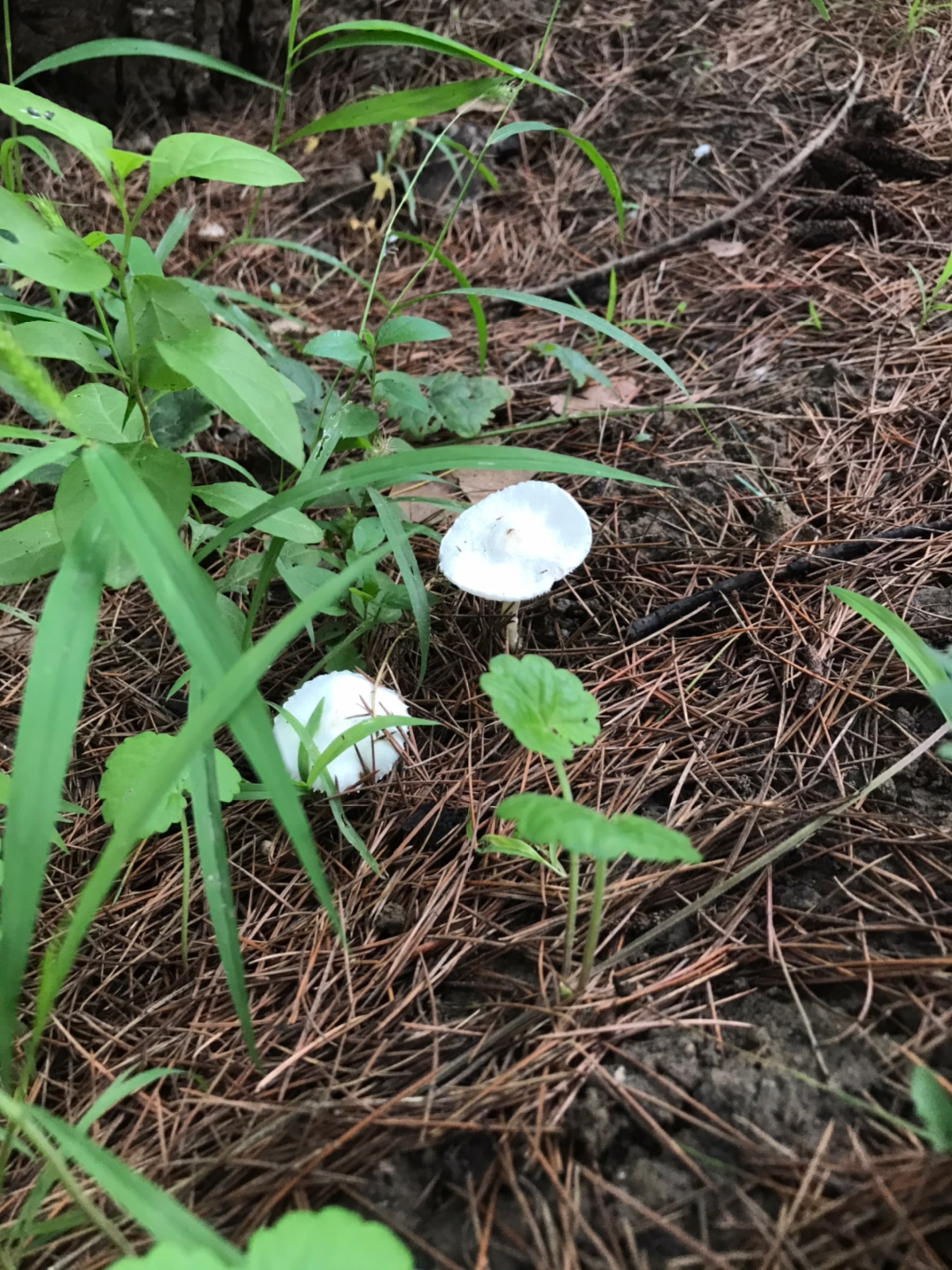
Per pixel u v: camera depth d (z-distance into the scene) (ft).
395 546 1.17
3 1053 0.79
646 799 1.11
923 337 1.66
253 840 1.14
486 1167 0.81
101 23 2.18
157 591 0.74
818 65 2.24
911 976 0.89
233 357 0.90
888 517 1.39
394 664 1.31
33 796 0.73
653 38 2.34
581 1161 0.81
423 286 1.99
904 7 2.35
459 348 1.84
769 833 1.03
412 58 2.35
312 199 2.19
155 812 0.95
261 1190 0.80
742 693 1.21
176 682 1.22
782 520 1.41
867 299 1.76
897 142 2.08
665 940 0.96
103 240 0.92
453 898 1.04
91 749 1.25
